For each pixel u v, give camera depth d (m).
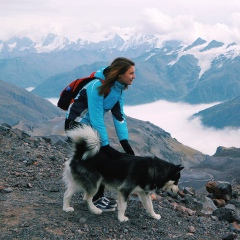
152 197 5.13
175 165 4.17
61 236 3.74
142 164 4.04
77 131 3.92
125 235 3.93
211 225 4.48
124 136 4.24
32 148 7.15
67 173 4.15
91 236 3.83
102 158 4.02
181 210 4.87
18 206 4.33
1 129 8.08
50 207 4.37
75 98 4.06
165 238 3.98
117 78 3.93
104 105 4.02
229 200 5.95
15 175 5.55
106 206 4.40
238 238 4.17
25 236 3.69
